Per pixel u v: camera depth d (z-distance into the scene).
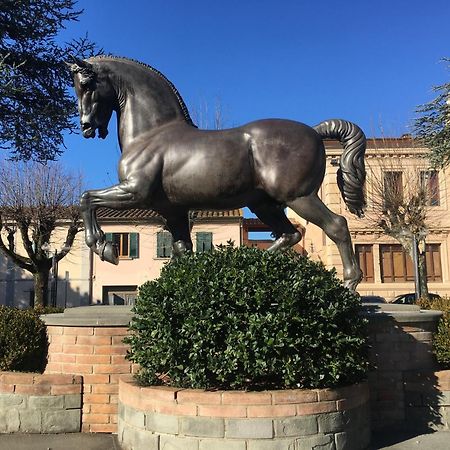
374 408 4.18
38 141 8.39
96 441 3.91
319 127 4.74
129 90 4.68
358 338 3.57
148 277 25.83
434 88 12.30
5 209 17.55
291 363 3.32
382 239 23.39
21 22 8.02
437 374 4.18
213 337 3.38
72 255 25.91
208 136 4.47
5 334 4.42
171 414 3.37
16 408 4.19
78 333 4.34
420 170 19.11
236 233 25.52
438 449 3.59
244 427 3.24
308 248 27.31
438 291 23.17
